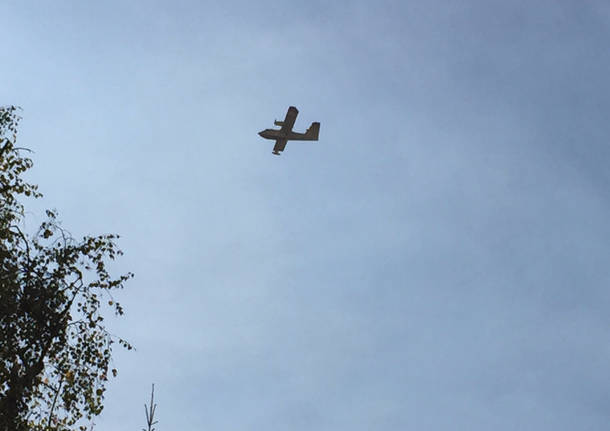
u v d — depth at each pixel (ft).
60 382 90.27
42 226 92.99
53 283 89.76
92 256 94.12
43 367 87.30
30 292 87.30
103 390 91.40
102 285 94.07
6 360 85.71
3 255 87.45
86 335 91.86
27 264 90.53
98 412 90.22
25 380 84.48
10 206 94.32
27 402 84.89
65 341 89.35
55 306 88.79
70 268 91.81
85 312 92.17
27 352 86.89
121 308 93.91
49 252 91.76
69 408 89.30
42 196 97.66
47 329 87.56
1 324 84.94
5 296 84.48
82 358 90.89
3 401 82.28
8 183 95.86
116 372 92.63
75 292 92.07
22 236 91.91
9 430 81.97
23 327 85.71
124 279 95.40
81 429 90.79
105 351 92.89
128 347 93.61
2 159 96.84
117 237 96.78
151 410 86.99
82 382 90.17
